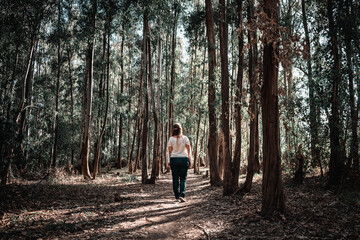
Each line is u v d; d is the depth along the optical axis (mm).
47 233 3969
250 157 8000
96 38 15562
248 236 3715
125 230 4180
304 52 4449
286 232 3807
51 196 7852
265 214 4613
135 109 35188
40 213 5402
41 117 24219
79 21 15594
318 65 9266
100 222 4684
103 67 21062
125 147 39812
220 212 5473
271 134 4680
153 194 9094
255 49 8664
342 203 5574
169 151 6523
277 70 4668
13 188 8805
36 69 26359
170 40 27016
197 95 18812
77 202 6930
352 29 7738
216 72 11625
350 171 7648
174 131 6500
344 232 3707
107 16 15930
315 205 5594
